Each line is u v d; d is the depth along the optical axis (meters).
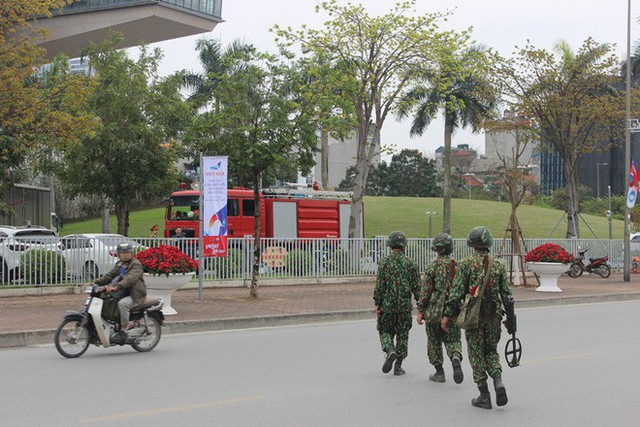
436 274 9.25
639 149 104.50
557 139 37.47
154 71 32.34
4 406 7.81
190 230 29.81
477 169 119.00
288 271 24.08
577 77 35.12
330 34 30.86
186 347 12.38
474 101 42.31
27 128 25.78
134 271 11.54
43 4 25.17
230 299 19.47
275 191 32.31
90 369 10.14
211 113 19.95
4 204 34.81
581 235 56.03
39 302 17.83
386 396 8.52
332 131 26.30
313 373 9.95
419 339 13.55
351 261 25.47
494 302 7.75
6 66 24.84
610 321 16.45
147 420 7.23
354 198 32.84
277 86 19.89
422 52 31.17
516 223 26.17
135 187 31.80
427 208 65.62
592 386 9.20
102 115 30.42
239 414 7.53
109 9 52.81
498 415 7.68
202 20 56.84
